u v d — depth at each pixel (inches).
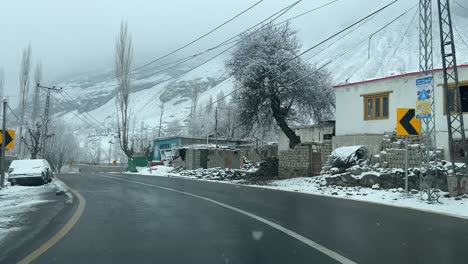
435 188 576.1
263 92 1149.7
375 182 713.6
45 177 963.3
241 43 1200.2
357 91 966.4
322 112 1238.3
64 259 262.4
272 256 268.7
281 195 665.0
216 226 375.6
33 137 2005.4
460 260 258.2
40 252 279.4
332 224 385.7
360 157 861.2
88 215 441.1
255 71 1136.2
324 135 1206.9
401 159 762.2
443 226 375.9
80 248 291.3
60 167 2876.5
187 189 781.3
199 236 331.3
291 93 1163.9
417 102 547.5
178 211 472.1
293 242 308.8
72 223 390.3
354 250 283.9
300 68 1159.0
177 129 3528.5
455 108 789.2
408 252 278.2
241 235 335.0
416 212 466.6
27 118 2133.4
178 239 320.2
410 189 663.8
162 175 1445.6
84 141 4530.0
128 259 262.5
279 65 1121.4
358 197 634.2
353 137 931.3
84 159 4023.1
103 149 4466.0
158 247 294.0
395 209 492.4
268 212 464.4
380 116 922.7
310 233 342.6
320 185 804.6
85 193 695.7
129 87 1866.4
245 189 786.8
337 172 840.3
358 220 408.8
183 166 1675.7
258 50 1167.6
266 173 1135.0
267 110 1206.9
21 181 924.6
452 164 613.6
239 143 2100.1
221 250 285.0
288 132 1182.9
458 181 577.0
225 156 1642.5
